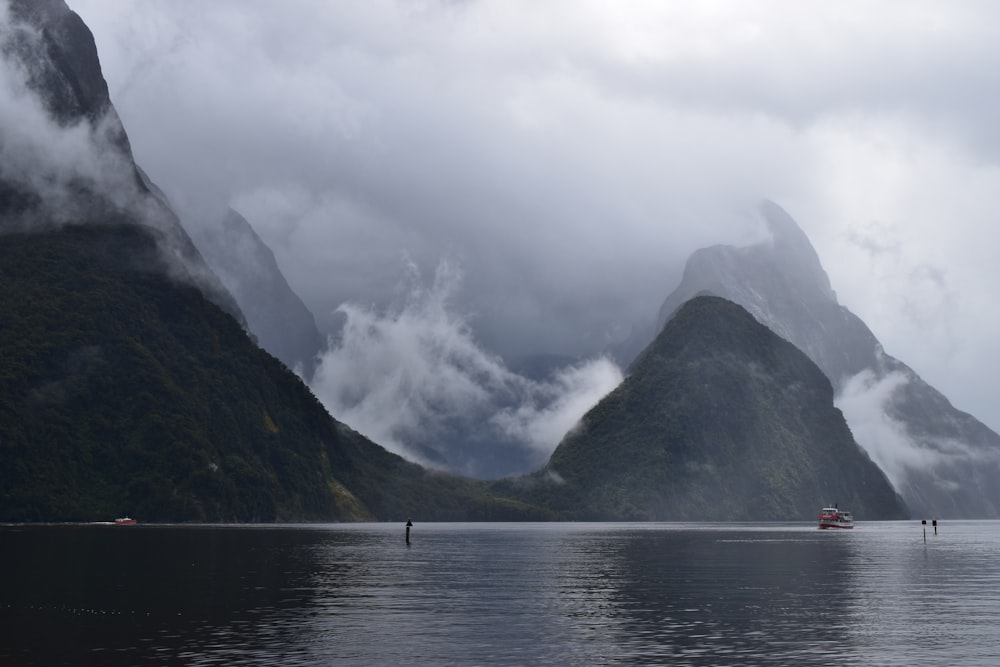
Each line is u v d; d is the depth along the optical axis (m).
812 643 52.00
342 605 67.19
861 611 65.25
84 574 85.31
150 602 66.00
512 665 45.94
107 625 56.00
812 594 76.31
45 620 57.59
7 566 93.00
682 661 47.06
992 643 52.06
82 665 44.69
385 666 45.44
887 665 46.12
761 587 82.19
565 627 57.38
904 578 91.62
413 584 83.75
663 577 92.56
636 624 58.88
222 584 78.81
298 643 51.03
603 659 47.44
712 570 101.62
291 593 74.00
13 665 44.62
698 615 63.06
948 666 45.94
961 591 78.81
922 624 58.94
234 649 48.97
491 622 59.44
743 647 50.75
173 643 50.47
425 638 53.16
